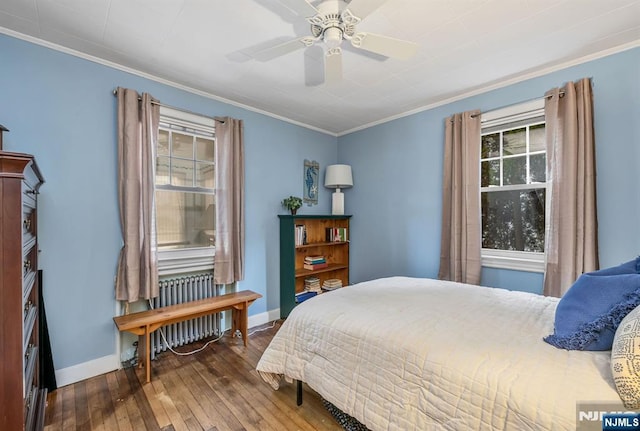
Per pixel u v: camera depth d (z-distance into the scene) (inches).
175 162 106.3
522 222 103.0
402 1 62.9
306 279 144.7
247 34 74.9
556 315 50.8
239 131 119.1
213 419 65.9
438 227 121.7
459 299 72.6
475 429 38.7
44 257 77.7
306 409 69.4
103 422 65.0
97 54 84.0
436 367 44.9
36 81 76.7
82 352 83.4
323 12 56.3
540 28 72.7
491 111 106.0
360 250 153.6
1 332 38.8
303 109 128.9
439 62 89.0
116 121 90.0
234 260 116.8
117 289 88.4
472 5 64.4
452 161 115.1
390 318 59.7
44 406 64.1
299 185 146.9
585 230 83.6
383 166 142.3
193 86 105.6
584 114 84.4
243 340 108.5
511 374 39.3
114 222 89.7
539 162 98.6
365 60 87.6
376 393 51.0
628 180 79.7
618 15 67.7
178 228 107.7
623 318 40.0
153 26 71.4
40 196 77.1
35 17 67.7
